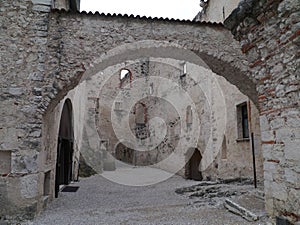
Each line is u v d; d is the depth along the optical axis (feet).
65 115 26.81
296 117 8.95
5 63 15.75
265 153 10.78
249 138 23.58
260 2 9.78
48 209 17.51
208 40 18.65
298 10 8.52
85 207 18.24
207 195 21.03
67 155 28.84
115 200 20.80
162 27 18.13
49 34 16.58
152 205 18.66
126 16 17.60
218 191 21.83
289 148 9.32
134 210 17.08
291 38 8.93
